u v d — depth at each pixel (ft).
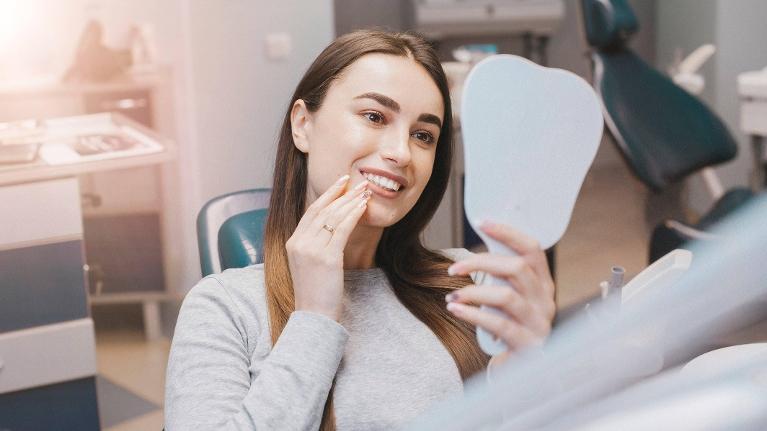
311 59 10.73
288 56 10.52
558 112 2.16
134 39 10.22
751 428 1.13
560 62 17.58
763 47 12.82
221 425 2.89
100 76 9.84
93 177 9.56
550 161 2.20
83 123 8.50
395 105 3.07
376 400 3.15
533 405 1.38
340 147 3.12
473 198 2.19
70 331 7.04
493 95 2.08
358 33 3.27
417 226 3.60
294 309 3.23
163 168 9.80
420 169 3.15
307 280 3.04
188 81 9.82
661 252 7.73
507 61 2.08
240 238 4.34
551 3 16.52
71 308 7.02
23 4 10.34
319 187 3.23
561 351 1.52
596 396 1.32
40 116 9.63
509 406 1.42
